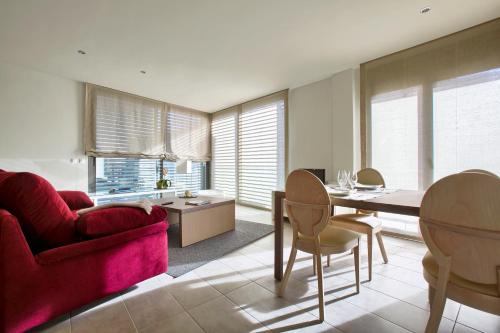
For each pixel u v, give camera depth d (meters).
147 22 2.33
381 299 1.60
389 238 2.90
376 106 3.13
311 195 1.42
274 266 2.00
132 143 4.49
